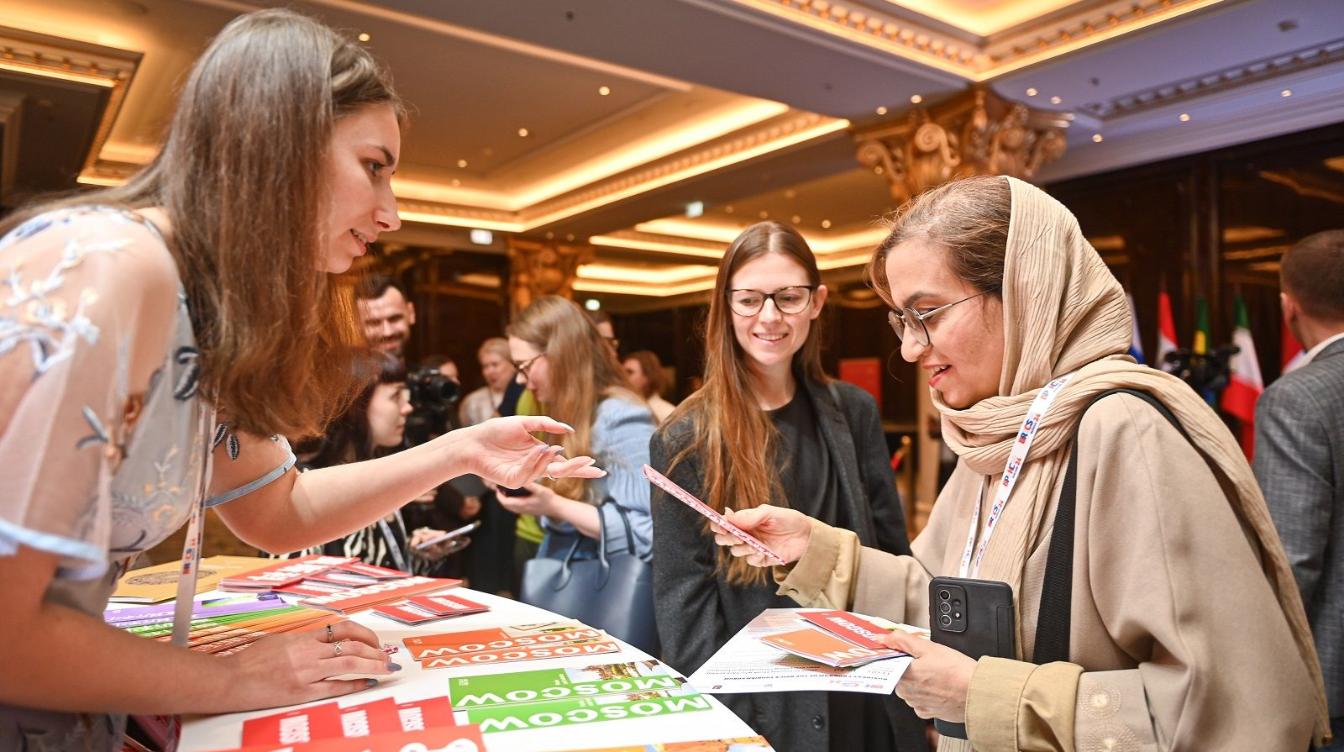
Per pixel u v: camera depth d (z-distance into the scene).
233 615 1.20
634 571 2.16
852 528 1.72
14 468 0.67
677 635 1.62
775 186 9.14
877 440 1.91
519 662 1.01
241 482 1.16
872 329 13.18
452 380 3.02
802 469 1.75
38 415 0.68
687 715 0.84
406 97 7.53
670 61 5.65
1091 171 7.73
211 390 0.86
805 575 1.43
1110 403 1.00
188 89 0.85
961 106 6.34
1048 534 1.05
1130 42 5.38
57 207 0.79
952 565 1.27
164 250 0.79
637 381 5.10
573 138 8.70
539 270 12.00
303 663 0.89
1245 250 6.94
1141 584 0.93
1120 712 0.92
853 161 8.22
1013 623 1.04
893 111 6.72
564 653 1.05
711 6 4.85
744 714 1.56
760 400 1.80
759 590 1.62
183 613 0.91
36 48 5.69
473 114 8.02
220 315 0.83
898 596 1.41
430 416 2.99
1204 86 6.41
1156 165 7.47
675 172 9.08
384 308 2.73
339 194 0.91
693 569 1.65
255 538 1.21
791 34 5.23
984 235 1.10
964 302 1.11
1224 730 0.88
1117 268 7.79
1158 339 7.49
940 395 1.21
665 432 1.73
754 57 5.59
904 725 1.58
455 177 10.39
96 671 0.75
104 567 0.73
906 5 5.55
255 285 0.83
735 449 1.65
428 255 11.98
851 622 1.20
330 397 1.14
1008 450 1.08
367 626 1.18
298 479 1.25
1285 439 1.83
